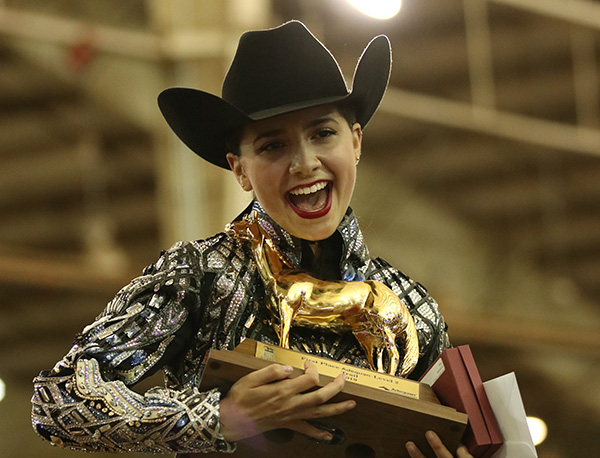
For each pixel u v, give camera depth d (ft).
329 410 10.94
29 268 59.47
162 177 56.13
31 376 69.82
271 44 12.98
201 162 53.88
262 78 12.92
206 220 53.47
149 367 11.85
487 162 66.64
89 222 64.80
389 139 64.64
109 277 60.95
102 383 11.27
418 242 67.21
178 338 12.25
